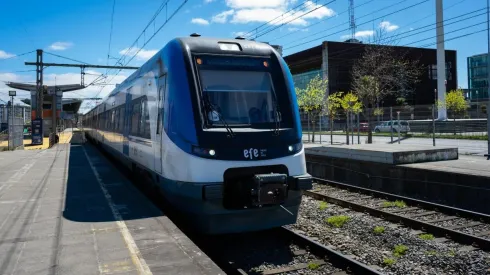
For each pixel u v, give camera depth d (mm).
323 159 16469
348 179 15031
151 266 4723
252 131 7012
